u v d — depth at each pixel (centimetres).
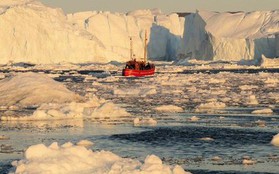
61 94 13162
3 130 9606
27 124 10281
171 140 8650
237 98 16000
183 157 7344
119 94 17562
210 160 7144
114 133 9319
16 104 12788
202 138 8800
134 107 13612
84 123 10450
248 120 11056
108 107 11638
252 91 19188
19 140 8644
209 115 11931
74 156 5794
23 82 13475
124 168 5547
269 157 7312
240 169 6631
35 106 12694
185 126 10188
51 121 10681
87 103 12769
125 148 7988
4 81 13712
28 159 5784
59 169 5566
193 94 17562
